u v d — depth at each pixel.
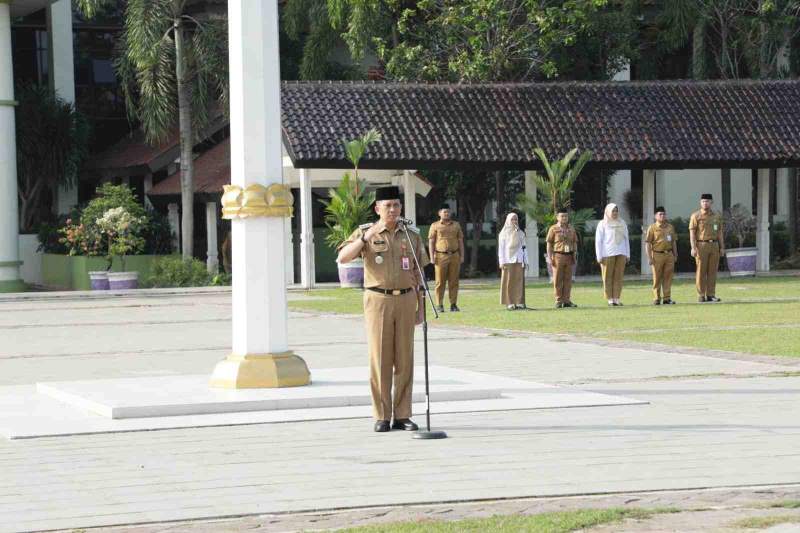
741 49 63.31
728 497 12.02
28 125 62.03
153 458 14.52
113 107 68.69
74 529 11.22
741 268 53.19
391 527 10.85
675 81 57.16
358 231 16.27
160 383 20.09
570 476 13.12
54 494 12.69
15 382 22.64
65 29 66.56
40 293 50.53
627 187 66.62
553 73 56.53
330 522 11.30
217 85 58.38
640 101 55.88
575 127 53.97
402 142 51.38
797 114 55.88
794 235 60.84
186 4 63.19
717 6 59.22
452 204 63.25
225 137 65.19
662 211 38.84
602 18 59.34
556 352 25.91
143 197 67.31
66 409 18.42
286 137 50.53
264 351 19.20
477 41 55.97
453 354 25.81
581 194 64.12
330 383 19.58
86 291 51.75
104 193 58.44
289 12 59.44
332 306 41.44
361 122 52.06
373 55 68.12
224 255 56.88
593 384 20.61
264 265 19.12
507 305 38.12
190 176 56.41
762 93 56.88
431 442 15.27
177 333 32.94
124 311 42.00
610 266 38.69
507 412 17.56
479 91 55.03
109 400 18.14
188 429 16.50
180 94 56.41
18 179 63.94
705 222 39.44
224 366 19.34
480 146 52.12
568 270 38.47
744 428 15.92
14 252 57.09
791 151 53.88
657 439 15.21
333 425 16.67
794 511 11.34
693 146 53.66
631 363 23.59
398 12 58.47
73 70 67.25
